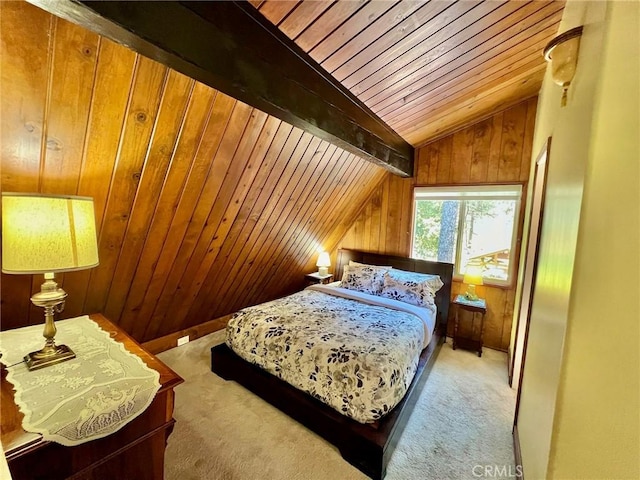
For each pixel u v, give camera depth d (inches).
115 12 32.3
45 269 44.5
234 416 80.0
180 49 38.6
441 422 79.2
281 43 53.6
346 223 163.0
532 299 69.9
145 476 43.5
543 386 47.1
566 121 48.3
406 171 132.6
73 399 38.0
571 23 52.6
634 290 31.9
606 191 32.9
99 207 62.1
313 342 78.7
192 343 124.8
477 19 55.4
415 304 118.4
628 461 33.3
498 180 123.7
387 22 51.8
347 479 61.4
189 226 82.9
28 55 40.2
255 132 73.7
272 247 125.9
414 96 86.4
